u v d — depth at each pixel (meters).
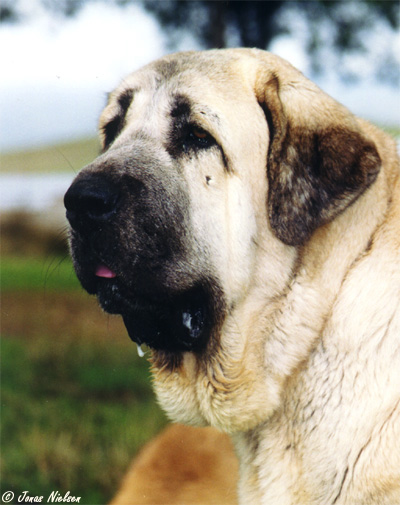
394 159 1.53
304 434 1.48
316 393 1.47
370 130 1.54
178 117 1.51
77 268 1.51
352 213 1.48
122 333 3.07
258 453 1.51
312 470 1.46
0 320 3.30
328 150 1.47
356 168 1.46
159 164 1.50
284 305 1.48
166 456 1.70
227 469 1.67
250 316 1.49
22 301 3.71
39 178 5.81
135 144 1.52
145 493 1.69
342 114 1.49
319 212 1.47
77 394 2.25
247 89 1.50
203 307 1.51
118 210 1.47
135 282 1.49
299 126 1.48
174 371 1.53
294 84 1.50
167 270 1.50
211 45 2.99
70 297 3.82
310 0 3.00
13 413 2.10
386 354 1.45
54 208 5.46
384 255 1.47
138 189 1.48
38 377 2.43
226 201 1.49
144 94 1.55
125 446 1.93
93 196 1.46
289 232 1.47
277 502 1.48
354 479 1.44
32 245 5.34
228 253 1.49
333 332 1.47
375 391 1.45
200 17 3.14
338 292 1.48
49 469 1.89
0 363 2.58
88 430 2.01
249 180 1.49
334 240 1.48
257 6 3.04
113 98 1.61
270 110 1.49
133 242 1.48
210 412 1.51
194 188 1.50
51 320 3.31
